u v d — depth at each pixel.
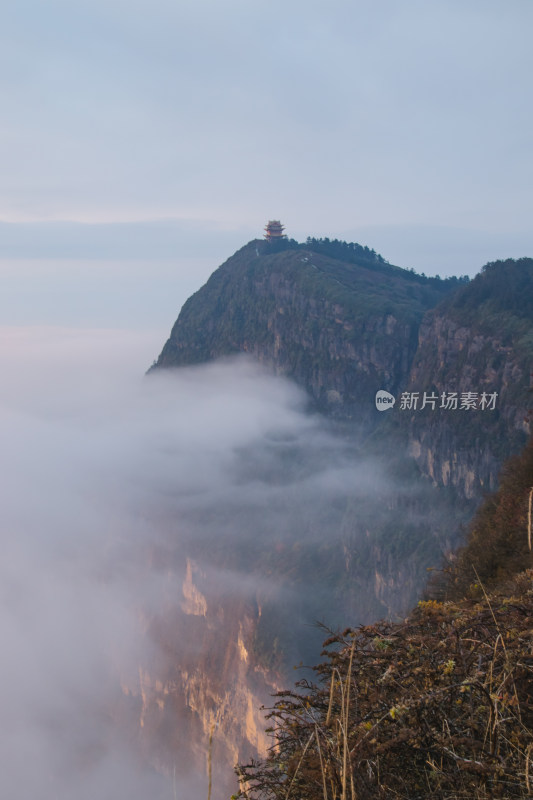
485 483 114.56
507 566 11.92
